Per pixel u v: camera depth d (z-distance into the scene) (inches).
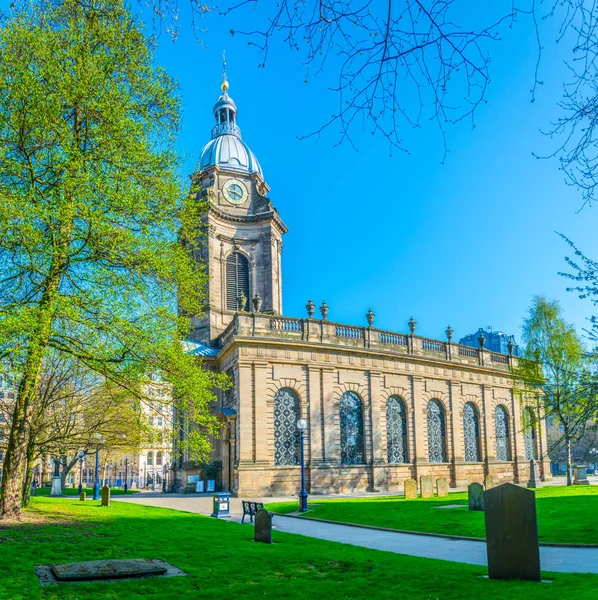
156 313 937.5
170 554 679.7
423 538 876.0
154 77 1002.7
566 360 2036.2
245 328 1872.5
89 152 884.0
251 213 2426.2
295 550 725.3
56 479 2142.0
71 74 874.8
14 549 675.4
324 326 2000.5
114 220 874.8
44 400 1301.7
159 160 964.6
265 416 1822.1
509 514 547.8
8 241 790.5
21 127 839.1
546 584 507.2
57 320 873.5
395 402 2162.9
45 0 894.4
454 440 2299.5
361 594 497.7
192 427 1130.7
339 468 1915.6
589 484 1990.7
